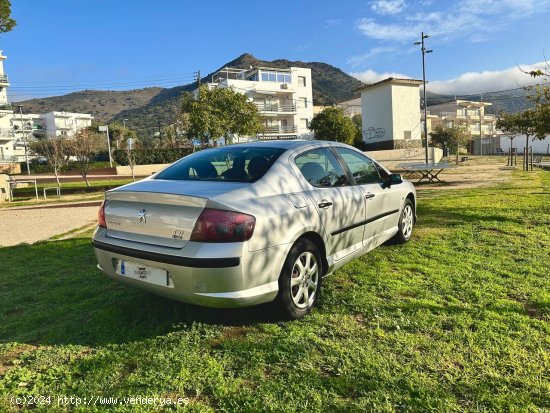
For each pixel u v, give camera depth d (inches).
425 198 390.3
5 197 690.8
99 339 119.9
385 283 157.0
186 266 108.2
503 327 117.9
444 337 113.3
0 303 155.7
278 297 123.0
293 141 158.9
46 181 1235.2
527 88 311.3
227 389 92.7
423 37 956.6
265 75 2092.8
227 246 107.7
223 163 141.6
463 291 146.9
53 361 107.8
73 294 163.5
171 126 2273.6
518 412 82.7
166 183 130.7
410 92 1382.9
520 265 173.2
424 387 91.1
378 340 113.5
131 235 125.4
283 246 120.0
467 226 248.2
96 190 871.1
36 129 3373.5
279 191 128.3
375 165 194.2
